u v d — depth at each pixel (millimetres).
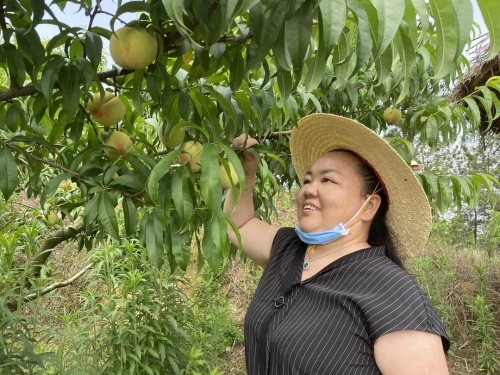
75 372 2178
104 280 3125
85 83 1080
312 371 1108
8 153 1172
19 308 2117
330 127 1468
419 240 1447
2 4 1013
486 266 5047
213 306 4023
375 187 1387
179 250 1279
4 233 2555
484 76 2994
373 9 712
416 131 2641
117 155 1393
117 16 1020
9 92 1140
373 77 2195
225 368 4000
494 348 4188
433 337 1053
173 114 1341
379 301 1107
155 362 2777
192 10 880
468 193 2033
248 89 1481
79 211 2816
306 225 1356
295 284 1315
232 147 1630
